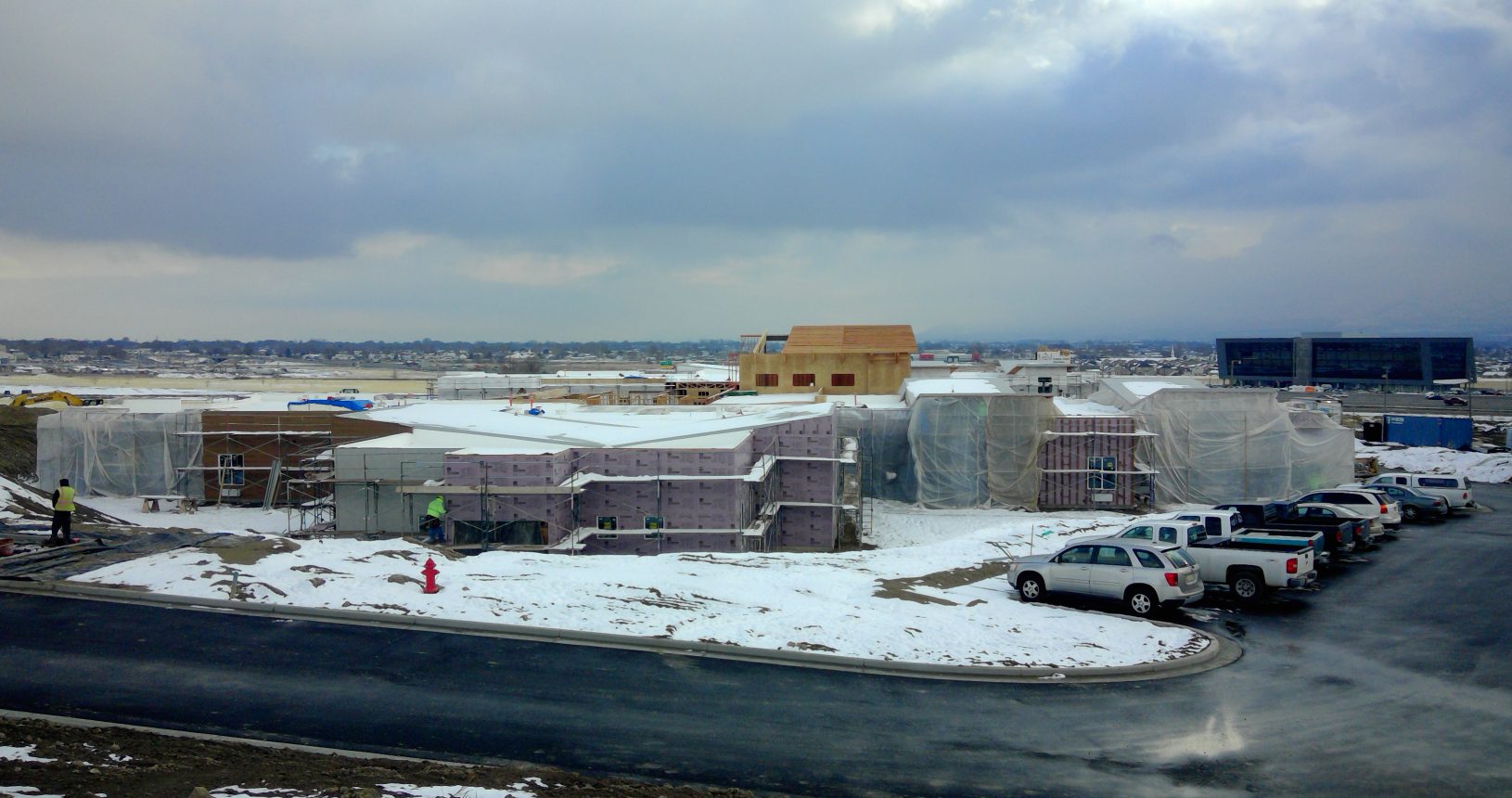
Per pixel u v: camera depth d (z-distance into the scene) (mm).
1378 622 21094
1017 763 12727
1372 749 13359
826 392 66188
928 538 39875
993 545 30438
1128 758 12969
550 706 14195
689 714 14109
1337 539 28609
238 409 46500
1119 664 17219
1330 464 46312
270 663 15469
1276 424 45406
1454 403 100312
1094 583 21688
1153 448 45500
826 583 22672
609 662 16312
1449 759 12992
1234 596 23719
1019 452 45000
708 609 19422
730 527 31469
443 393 72875
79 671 14742
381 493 32219
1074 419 45062
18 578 19281
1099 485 45156
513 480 29250
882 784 11961
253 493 43094
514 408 46969
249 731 12750
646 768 12172
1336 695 15797
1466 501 39188
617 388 77438
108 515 38094
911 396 51188
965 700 15234
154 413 44094
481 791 10594
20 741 11477
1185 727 14172
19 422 55219
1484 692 15953
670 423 39406
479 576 20906
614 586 20594
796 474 38406
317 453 42188
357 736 12789
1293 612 21969
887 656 17109
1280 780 12258
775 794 11570
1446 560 28531
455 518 29406
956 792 11789
